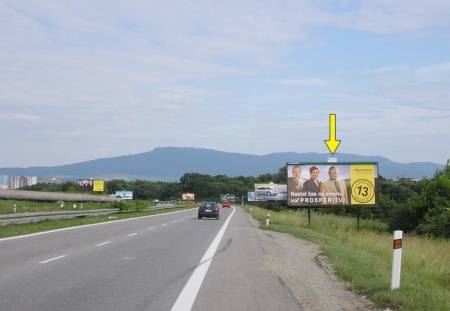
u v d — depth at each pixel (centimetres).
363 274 1393
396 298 1050
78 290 1166
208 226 4012
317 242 2697
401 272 1470
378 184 4434
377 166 4434
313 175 4472
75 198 7938
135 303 1041
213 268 1588
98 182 12269
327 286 1287
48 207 5738
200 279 1359
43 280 1291
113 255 1869
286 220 5188
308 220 4584
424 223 5081
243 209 11419
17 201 6694
